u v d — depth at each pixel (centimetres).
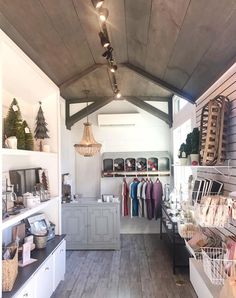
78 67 405
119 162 677
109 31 315
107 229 550
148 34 306
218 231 312
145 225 674
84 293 363
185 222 345
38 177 386
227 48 253
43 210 399
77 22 282
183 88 416
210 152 271
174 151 638
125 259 492
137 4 250
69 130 677
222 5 204
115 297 352
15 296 214
